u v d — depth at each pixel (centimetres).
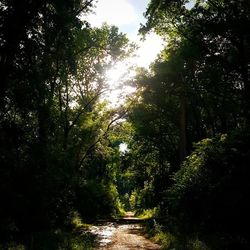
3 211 1781
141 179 5506
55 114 3141
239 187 1574
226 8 2267
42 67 2094
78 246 1688
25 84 1862
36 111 2127
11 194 1827
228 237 1566
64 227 2616
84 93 3809
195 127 4056
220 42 2461
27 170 1984
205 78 2941
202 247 1496
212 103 3509
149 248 1912
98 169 5816
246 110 2398
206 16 2350
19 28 1706
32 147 2095
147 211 5325
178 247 1672
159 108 4122
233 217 1602
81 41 2959
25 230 1956
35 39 1827
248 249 1392
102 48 3256
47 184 2152
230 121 3716
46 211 2212
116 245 2017
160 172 4372
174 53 3019
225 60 2422
